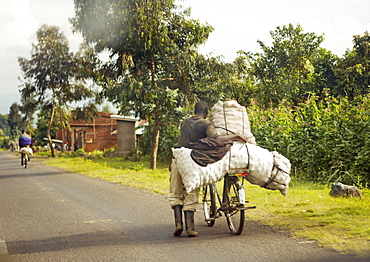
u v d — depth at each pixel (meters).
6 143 142.50
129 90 17.72
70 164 25.03
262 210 7.60
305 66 43.19
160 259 4.93
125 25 17.86
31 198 10.89
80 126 52.81
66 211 8.62
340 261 4.43
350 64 35.84
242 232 6.07
